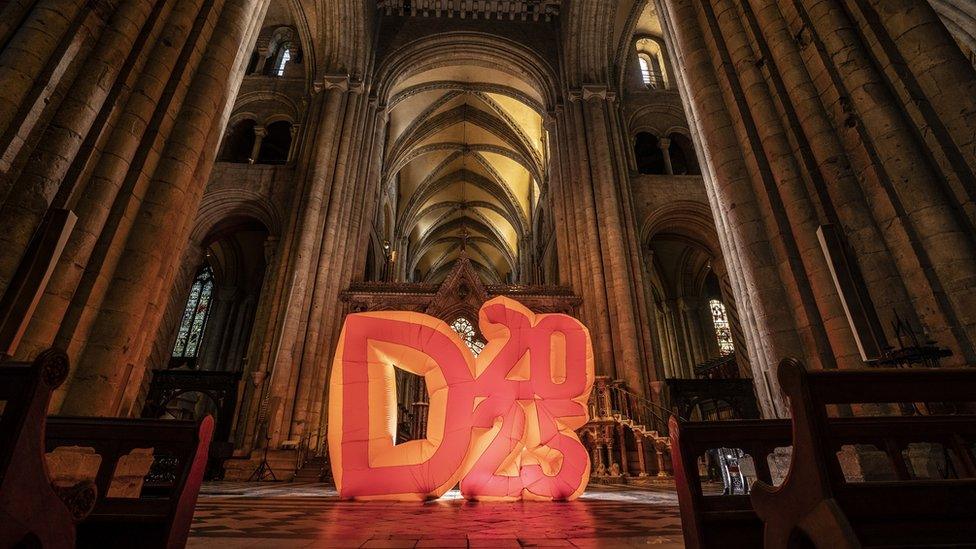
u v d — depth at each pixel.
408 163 31.80
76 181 5.24
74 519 2.02
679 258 23.17
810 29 5.96
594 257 16.28
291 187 17.56
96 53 5.68
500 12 23.41
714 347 21.84
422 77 24.58
